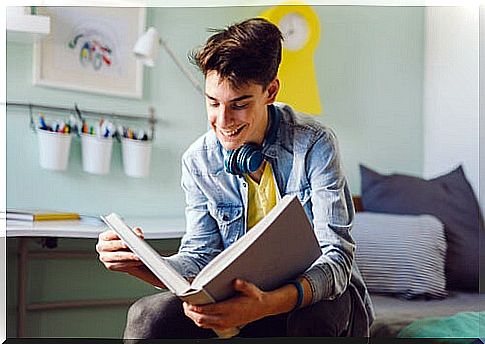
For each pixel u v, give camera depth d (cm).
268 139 182
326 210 175
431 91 264
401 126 264
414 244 232
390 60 262
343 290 167
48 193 228
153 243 237
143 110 239
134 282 235
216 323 145
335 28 257
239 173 183
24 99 224
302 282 156
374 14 261
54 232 199
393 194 247
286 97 251
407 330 206
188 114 244
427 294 225
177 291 140
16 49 223
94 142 228
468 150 255
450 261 236
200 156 188
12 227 200
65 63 228
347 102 258
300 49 253
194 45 243
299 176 181
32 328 221
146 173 235
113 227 156
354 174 258
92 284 230
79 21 229
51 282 225
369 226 236
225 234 189
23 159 225
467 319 210
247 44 179
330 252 171
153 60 233
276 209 147
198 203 190
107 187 235
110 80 234
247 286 142
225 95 180
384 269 229
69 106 229
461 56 257
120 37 235
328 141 180
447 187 248
